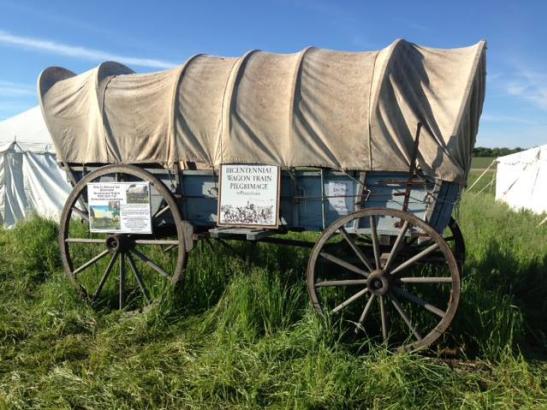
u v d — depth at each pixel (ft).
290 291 19.01
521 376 15.21
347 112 17.40
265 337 16.87
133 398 14.16
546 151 53.67
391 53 17.31
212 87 19.39
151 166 21.40
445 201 17.15
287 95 18.19
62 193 45.09
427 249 16.52
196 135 19.29
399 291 16.85
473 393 14.23
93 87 21.09
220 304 18.92
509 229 36.45
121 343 17.47
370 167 17.22
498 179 67.05
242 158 18.44
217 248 24.12
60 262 26.04
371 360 15.89
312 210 18.28
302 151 17.72
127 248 20.40
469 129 17.57
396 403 13.61
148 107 20.26
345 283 17.10
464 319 17.81
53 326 18.81
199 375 14.93
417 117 16.88
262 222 18.20
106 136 20.62
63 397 14.07
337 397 13.85
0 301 21.29
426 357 16.05
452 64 17.31
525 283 23.52
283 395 14.03
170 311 19.19
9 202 44.01
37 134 47.91
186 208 19.97
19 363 16.22
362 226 17.53
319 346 15.76
